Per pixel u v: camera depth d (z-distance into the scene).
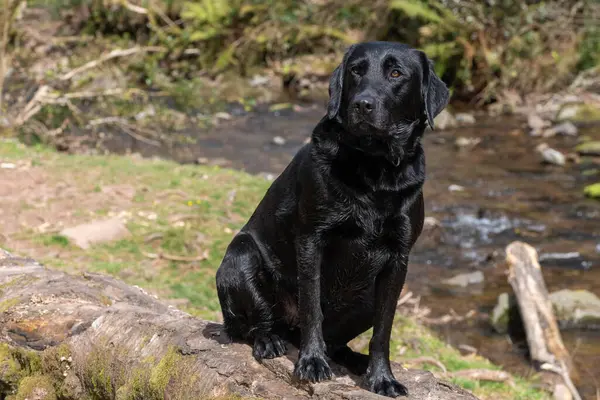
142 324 3.84
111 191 9.03
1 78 13.01
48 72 12.97
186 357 3.53
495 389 6.02
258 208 3.70
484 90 17.64
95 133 13.02
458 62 17.89
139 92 13.27
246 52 19.42
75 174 9.59
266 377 3.35
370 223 3.19
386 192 3.17
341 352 3.61
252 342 3.64
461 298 8.21
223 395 3.29
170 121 13.56
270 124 15.12
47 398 4.01
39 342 4.09
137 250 7.55
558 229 10.03
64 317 4.15
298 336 3.72
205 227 8.25
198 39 19.03
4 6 13.01
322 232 3.23
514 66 17.69
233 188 9.57
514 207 10.73
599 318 7.68
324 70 19.25
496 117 16.39
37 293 4.40
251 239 3.63
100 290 4.57
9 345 4.19
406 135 3.25
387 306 3.32
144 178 9.66
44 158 10.34
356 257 3.29
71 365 3.96
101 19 19.20
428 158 13.16
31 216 8.11
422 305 8.00
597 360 6.97
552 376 6.58
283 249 3.48
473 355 6.86
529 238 9.76
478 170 12.47
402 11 18.86
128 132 12.84
